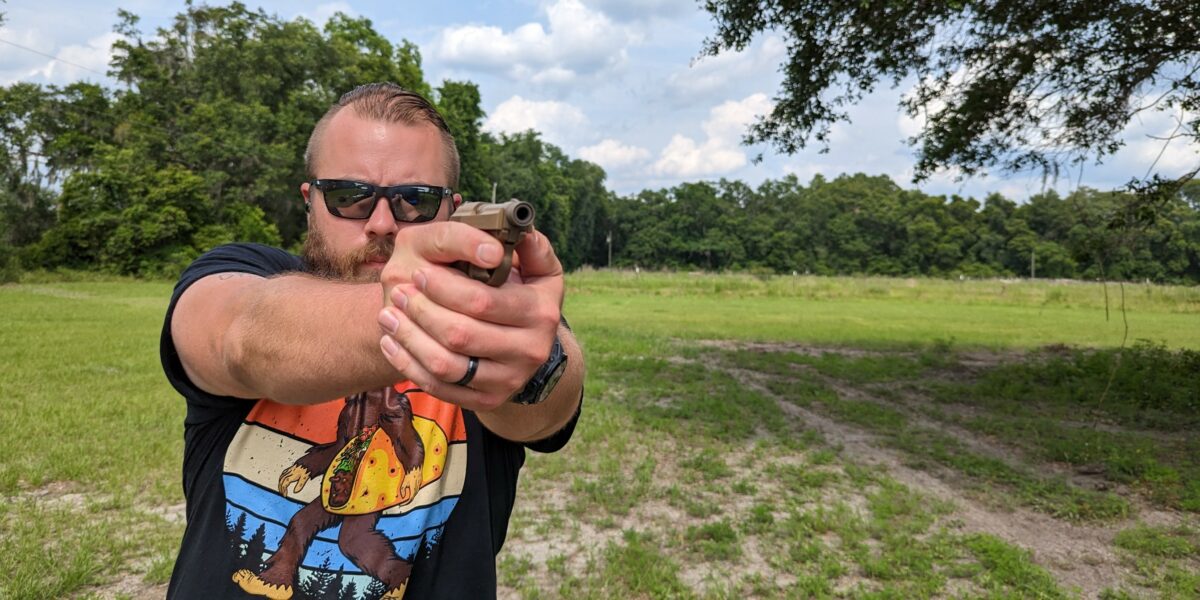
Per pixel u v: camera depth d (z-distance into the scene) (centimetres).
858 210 8506
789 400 930
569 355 112
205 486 129
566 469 609
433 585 130
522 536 473
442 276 56
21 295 2288
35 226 3641
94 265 3259
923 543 467
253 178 3638
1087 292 3375
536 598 388
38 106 3684
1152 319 2539
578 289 3775
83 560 395
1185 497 562
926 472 636
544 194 6700
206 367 100
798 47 890
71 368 955
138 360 1044
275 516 125
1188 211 1539
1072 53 852
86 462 559
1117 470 629
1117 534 500
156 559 408
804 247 8562
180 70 3947
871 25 834
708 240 8662
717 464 624
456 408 140
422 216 129
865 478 600
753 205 9275
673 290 3775
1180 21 768
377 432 132
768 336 1695
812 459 650
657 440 709
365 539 125
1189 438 761
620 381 1018
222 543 124
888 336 1762
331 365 74
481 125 5366
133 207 3259
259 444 129
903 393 1005
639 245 8962
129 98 3781
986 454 696
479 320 56
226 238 3334
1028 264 7512
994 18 812
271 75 3812
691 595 394
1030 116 912
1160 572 439
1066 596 402
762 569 432
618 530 489
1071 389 1015
